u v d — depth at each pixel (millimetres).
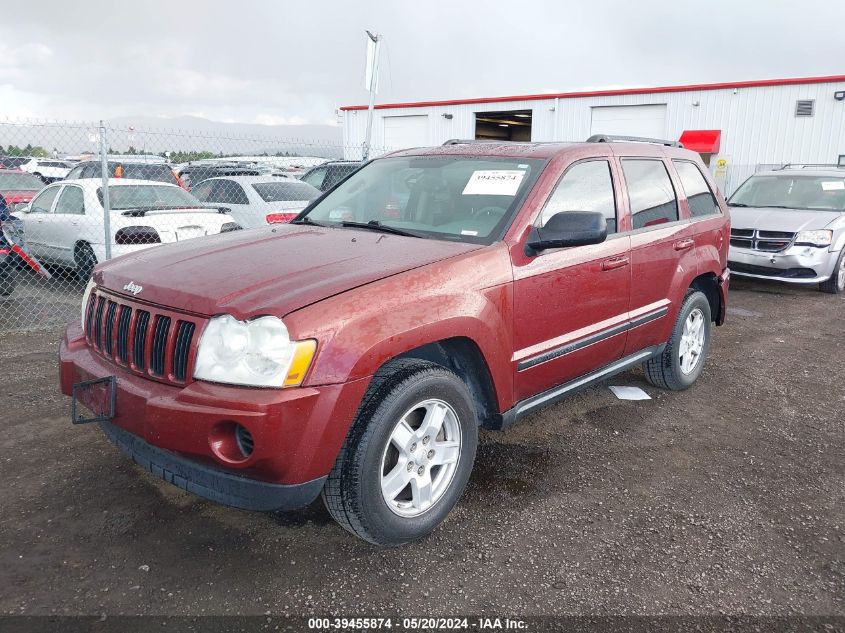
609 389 5121
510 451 3973
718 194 5266
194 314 2604
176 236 7906
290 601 2588
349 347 2527
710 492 3521
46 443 3916
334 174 12883
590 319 3789
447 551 2941
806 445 4160
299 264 2902
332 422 2508
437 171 3900
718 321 5422
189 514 3193
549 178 3537
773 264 9180
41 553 2846
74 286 8828
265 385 2416
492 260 3154
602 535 3088
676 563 2877
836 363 5977
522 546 2984
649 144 4617
